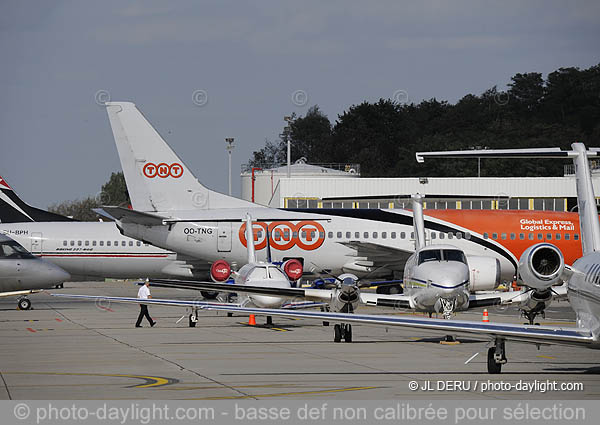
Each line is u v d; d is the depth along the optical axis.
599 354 46.28
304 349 49.00
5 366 40.53
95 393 32.09
